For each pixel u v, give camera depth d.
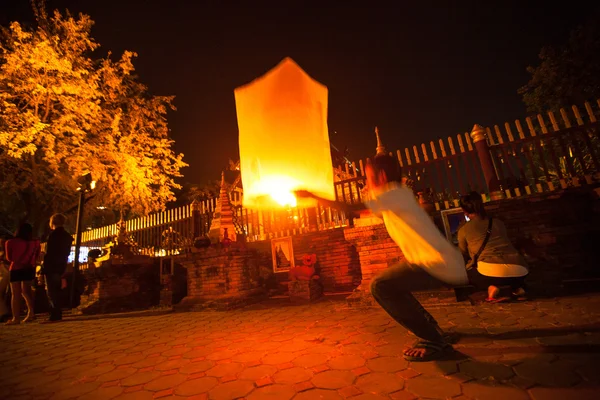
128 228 10.25
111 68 14.28
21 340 4.57
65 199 14.65
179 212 9.13
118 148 14.58
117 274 7.83
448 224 5.38
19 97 12.60
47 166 13.24
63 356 3.52
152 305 8.27
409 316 2.34
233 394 2.14
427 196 5.33
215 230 7.23
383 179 2.28
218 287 6.36
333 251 7.00
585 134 4.79
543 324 2.87
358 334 3.25
